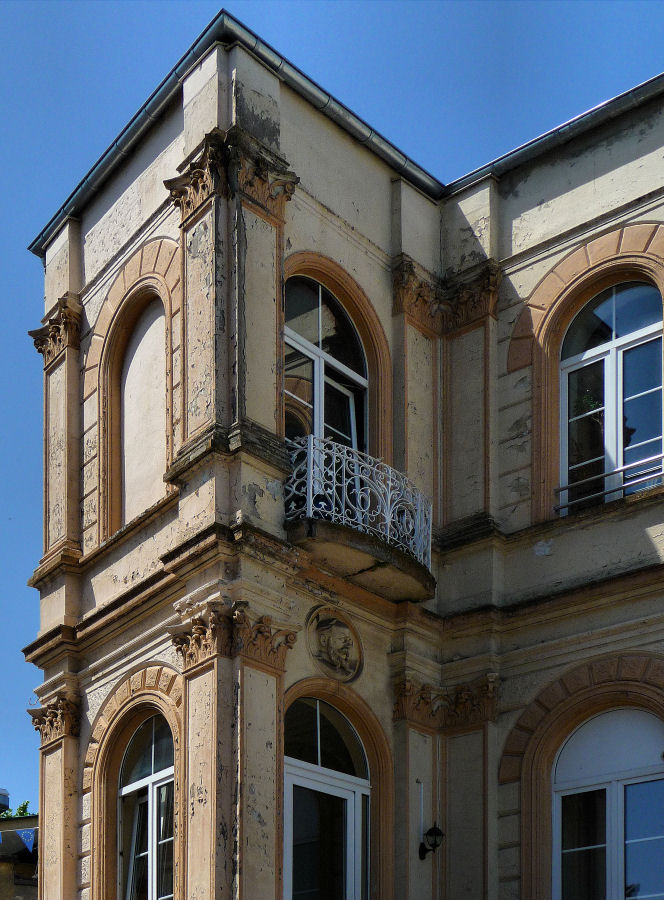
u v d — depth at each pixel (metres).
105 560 15.27
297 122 15.62
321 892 13.42
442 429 16.14
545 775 14.21
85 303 16.92
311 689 13.76
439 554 15.50
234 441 13.38
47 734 15.23
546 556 14.94
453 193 17.02
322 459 13.77
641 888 13.39
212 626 12.88
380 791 14.16
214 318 13.89
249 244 14.21
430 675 14.87
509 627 14.85
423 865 14.16
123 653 14.44
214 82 14.79
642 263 15.29
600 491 15.09
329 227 15.67
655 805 13.59
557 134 16.23
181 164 14.85
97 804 14.31
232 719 12.63
